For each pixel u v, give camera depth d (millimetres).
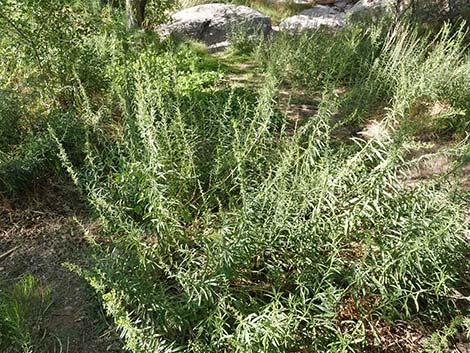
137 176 3543
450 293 3094
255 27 9250
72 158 4281
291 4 13133
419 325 2930
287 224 2900
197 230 3352
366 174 3139
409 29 7371
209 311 2699
